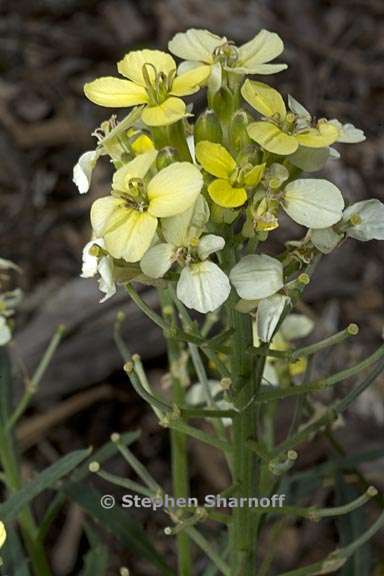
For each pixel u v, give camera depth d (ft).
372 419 1.83
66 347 1.90
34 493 1.18
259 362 1.11
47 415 1.88
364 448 1.78
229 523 1.18
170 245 1.02
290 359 1.08
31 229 2.20
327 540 1.72
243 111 1.04
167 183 1.01
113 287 1.05
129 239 1.01
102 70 2.59
